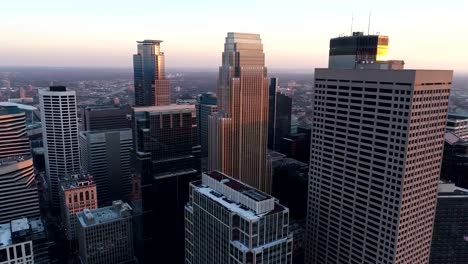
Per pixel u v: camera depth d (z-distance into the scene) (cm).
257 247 19462
